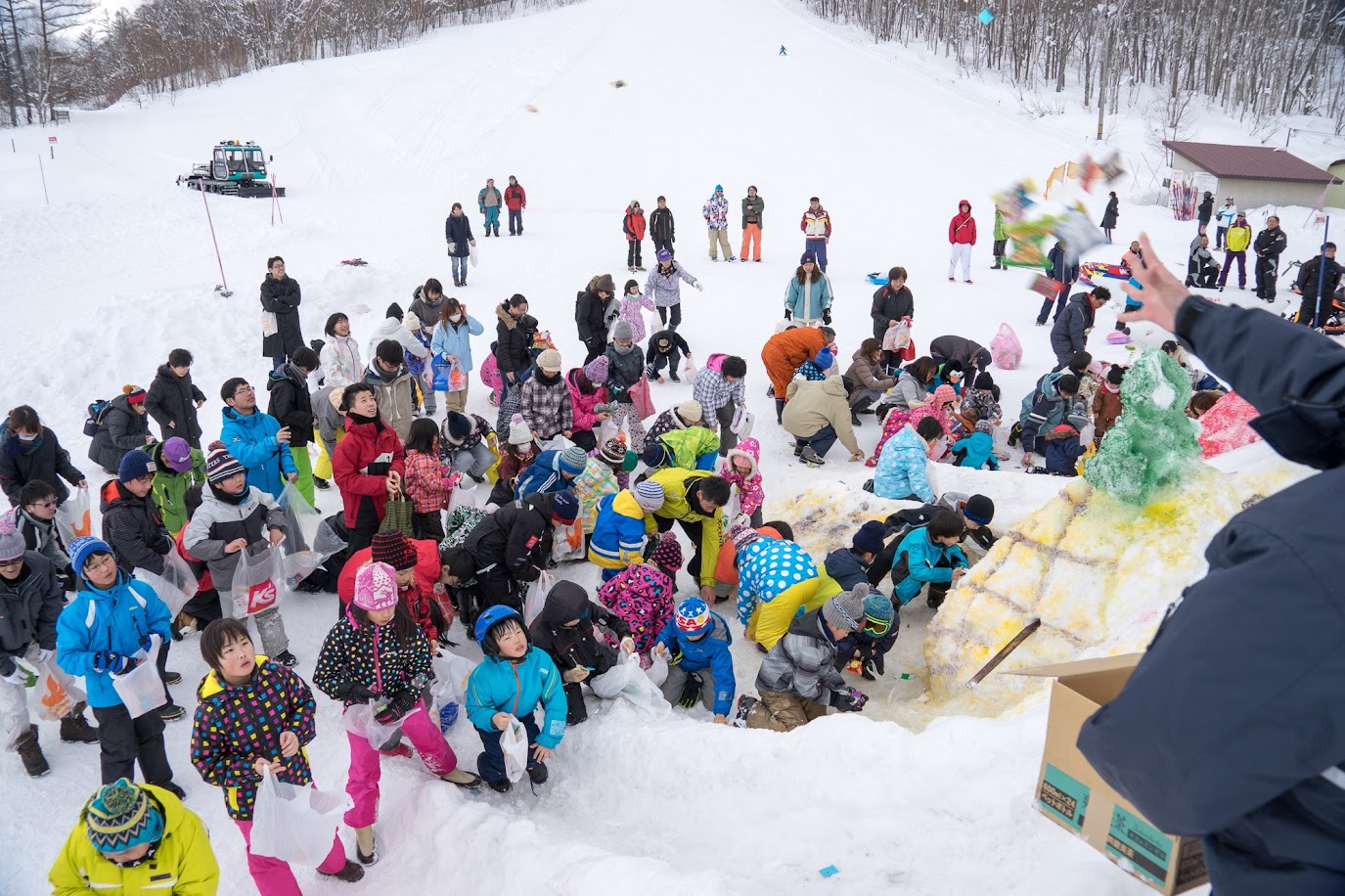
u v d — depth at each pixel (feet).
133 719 17.33
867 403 40.22
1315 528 4.66
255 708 14.29
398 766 18.65
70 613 16.67
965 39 203.62
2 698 18.43
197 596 22.47
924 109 133.18
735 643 24.03
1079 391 35.53
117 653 16.90
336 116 144.87
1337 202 94.22
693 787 16.53
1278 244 60.18
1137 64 185.68
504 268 65.92
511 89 150.61
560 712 17.71
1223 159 97.04
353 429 24.14
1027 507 27.04
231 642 13.96
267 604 21.72
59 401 41.27
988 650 20.49
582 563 27.76
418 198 97.91
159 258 68.13
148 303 48.03
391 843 16.76
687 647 21.09
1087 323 40.68
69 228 76.23
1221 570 5.08
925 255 69.67
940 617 21.68
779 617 21.74
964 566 23.48
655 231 65.46
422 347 36.88
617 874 13.14
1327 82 192.34
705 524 24.98
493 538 22.30
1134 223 89.40
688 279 48.88
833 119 126.21
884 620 20.70
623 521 23.38
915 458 28.02
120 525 19.90
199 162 123.13
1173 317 6.15
